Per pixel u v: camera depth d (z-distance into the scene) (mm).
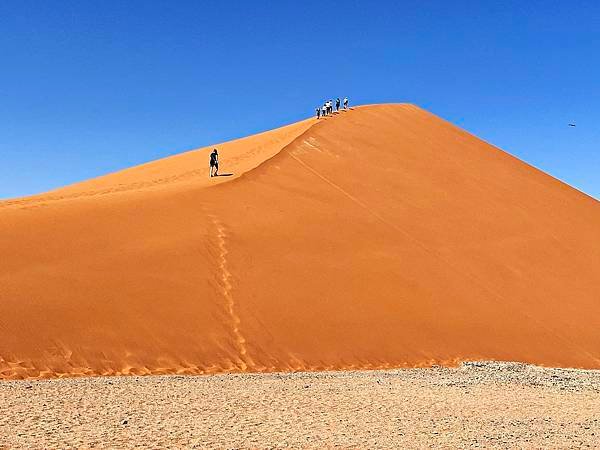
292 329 22812
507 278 29625
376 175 36000
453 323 25297
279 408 14781
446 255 29938
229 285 24031
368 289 25781
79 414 13477
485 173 40344
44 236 24109
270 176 33281
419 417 14453
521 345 25250
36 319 20078
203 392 16375
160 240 25500
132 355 20016
